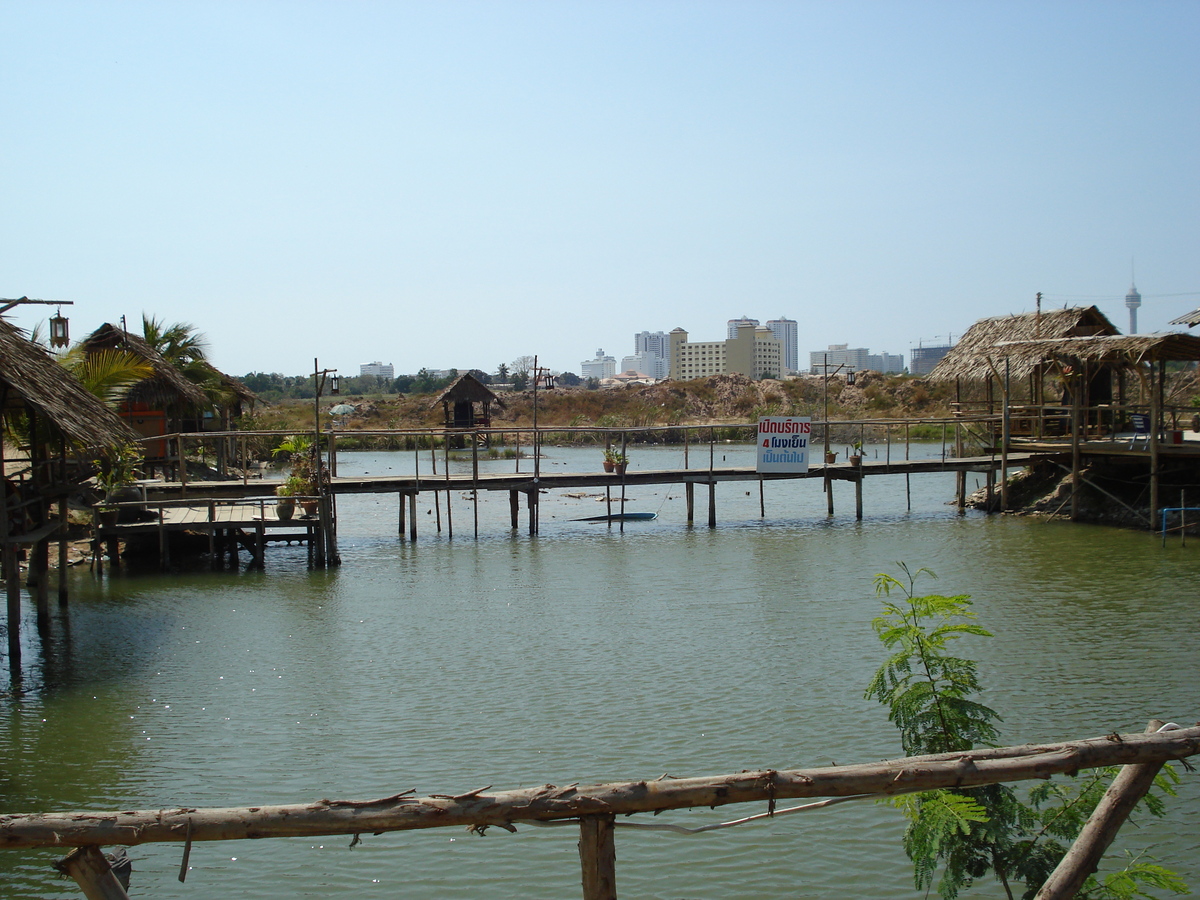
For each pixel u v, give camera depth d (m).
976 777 5.71
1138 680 15.41
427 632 19.38
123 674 16.69
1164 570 24.11
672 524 34.56
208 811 5.33
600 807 5.41
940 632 7.53
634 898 9.58
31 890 9.61
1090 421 36.28
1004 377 33.97
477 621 20.27
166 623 20.28
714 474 33.66
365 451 71.69
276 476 45.78
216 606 21.86
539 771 12.28
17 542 16.69
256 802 11.52
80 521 29.73
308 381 142.75
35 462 19.53
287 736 13.67
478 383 63.41
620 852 10.50
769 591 22.75
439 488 31.03
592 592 23.02
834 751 12.82
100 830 5.18
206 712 14.72
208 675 16.61
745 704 14.73
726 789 5.51
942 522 33.47
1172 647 17.23
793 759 12.57
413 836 10.97
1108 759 5.83
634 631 19.23
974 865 7.04
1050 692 14.88
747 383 94.81
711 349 186.12
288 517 26.98
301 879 10.01
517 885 9.88
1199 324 30.86
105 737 13.70
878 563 26.03
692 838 10.78
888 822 11.05
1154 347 28.27
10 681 16.34
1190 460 30.25
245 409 84.75
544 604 21.81
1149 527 30.14
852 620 19.80
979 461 35.25
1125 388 38.88
